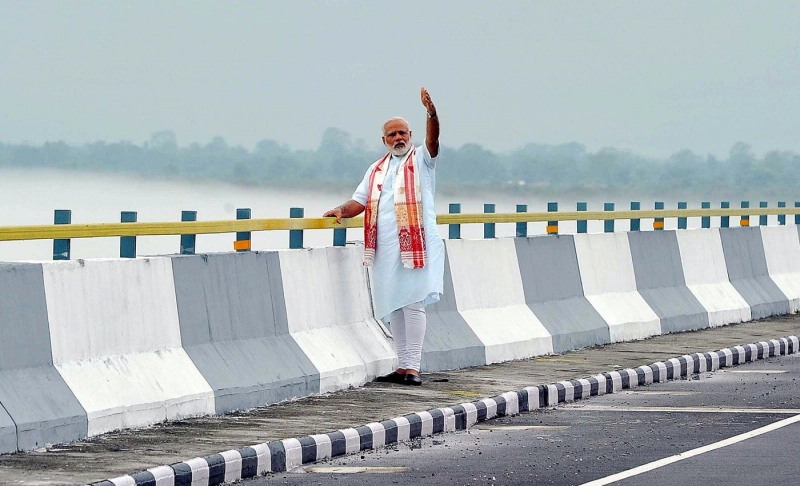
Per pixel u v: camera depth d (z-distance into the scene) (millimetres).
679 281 52562
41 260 26875
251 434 27312
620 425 30938
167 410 28500
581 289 46500
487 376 37469
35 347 25906
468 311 40656
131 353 28297
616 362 41219
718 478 24234
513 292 42875
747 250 57844
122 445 25781
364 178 36281
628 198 153875
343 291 35688
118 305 28031
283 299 33156
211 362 30250
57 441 25625
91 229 27391
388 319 35969
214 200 154500
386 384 35469
